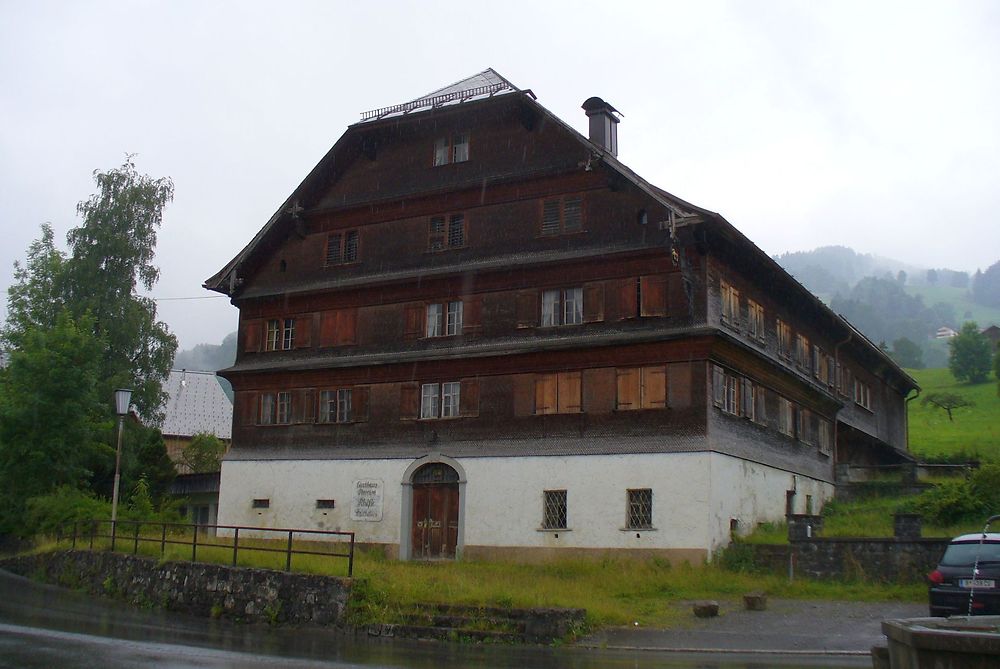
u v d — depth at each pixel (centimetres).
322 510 3712
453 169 3700
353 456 3688
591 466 3180
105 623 2125
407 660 1686
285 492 3809
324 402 3828
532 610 2002
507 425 3375
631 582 2727
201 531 3931
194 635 1997
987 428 7406
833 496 4275
